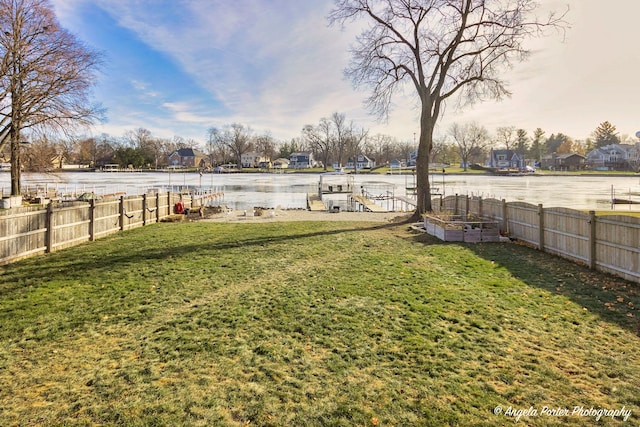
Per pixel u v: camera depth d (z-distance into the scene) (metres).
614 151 98.12
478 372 4.17
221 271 8.59
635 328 5.41
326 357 4.49
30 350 4.63
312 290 7.14
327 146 110.75
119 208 15.16
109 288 7.24
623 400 3.66
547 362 4.42
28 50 21.09
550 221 10.59
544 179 67.81
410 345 4.82
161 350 4.63
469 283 7.69
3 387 3.79
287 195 40.44
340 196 40.91
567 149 124.06
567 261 9.57
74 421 3.26
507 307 6.27
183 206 22.69
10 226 9.52
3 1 20.14
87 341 4.90
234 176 85.56
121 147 113.06
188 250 11.05
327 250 11.11
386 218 20.38
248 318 5.70
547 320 5.71
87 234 12.79
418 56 18.30
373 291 7.09
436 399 3.65
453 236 12.72
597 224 8.61
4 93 20.69
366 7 18.52
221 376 4.03
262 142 142.00
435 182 58.94
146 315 5.83
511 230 13.00
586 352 4.68
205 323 5.50
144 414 3.36
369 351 4.65
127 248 11.40
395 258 10.05
